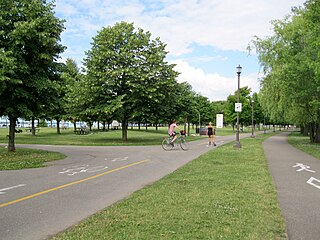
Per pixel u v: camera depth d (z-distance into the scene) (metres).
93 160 15.62
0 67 14.46
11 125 18.53
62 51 18.19
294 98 25.38
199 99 68.38
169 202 7.03
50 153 18.31
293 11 26.00
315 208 6.86
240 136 46.78
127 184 9.49
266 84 31.56
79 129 48.94
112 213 6.21
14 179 10.32
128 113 30.94
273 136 48.25
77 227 5.41
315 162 15.15
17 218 6.09
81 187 9.05
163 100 31.69
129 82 28.64
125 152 19.98
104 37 31.22
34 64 16.86
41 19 15.80
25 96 16.27
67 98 30.89
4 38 15.64
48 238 5.02
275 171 12.23
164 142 22.27
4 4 15.81
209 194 7.84
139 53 30.38
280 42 28.89
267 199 7.41
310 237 5.08
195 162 14.32
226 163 14.05
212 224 5.53
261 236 4.99
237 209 6.49
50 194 8.16
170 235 4.99
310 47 21.12
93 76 30.41
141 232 5.12
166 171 12.05
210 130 26.14
